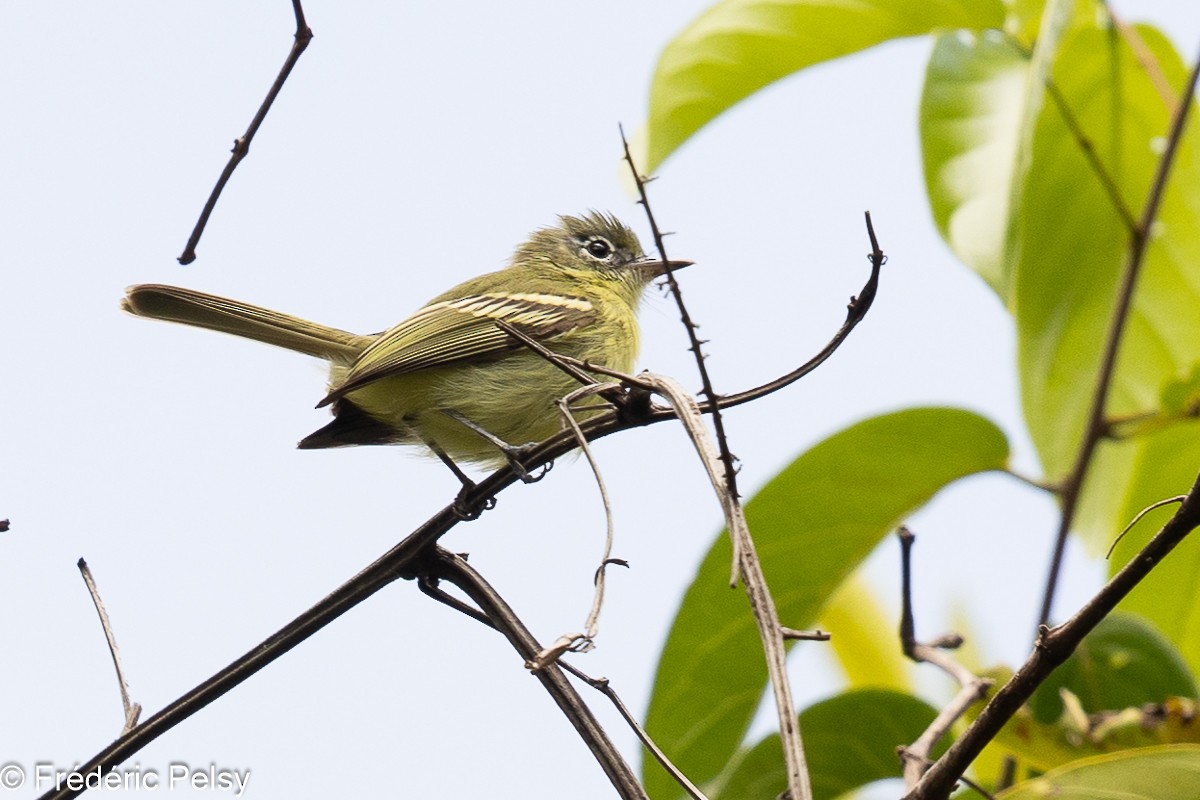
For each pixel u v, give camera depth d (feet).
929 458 26.78
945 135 28.91
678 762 26.61
